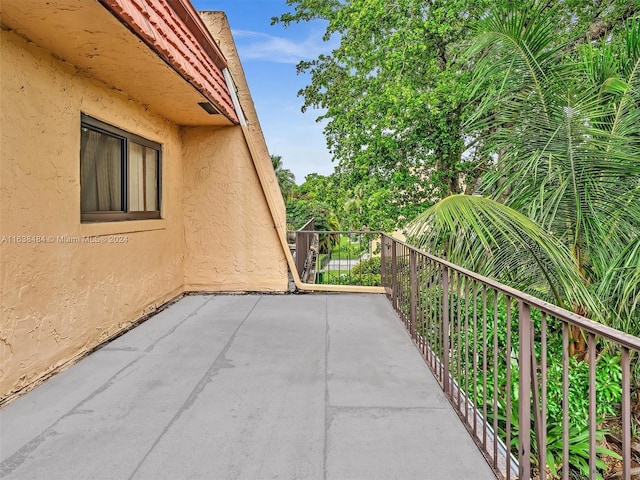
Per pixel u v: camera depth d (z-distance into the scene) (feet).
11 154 7.89
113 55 9.29
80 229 10.21
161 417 7.33
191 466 5.90
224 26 16.94
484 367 6.54
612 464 10.66
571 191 11.52
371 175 28.84
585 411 10.73
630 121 12.10
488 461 6.08
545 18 11.91
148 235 14.26
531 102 12.32
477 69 13.43
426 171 28.25
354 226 29.94
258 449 6.34
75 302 10.01
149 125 14.35
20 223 8.14
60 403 7.85
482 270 12.50
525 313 5.32
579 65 12.37
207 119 16.11
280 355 10.54
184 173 17.70
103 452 6.23
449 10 23.16
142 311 13.83
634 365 11.33
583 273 11.78
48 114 9.00
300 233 21.02
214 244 17.99
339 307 15.83
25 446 6.38
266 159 17.99
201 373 9.36
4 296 7.73
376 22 26.13
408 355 10.57
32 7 7.00
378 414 7.48
